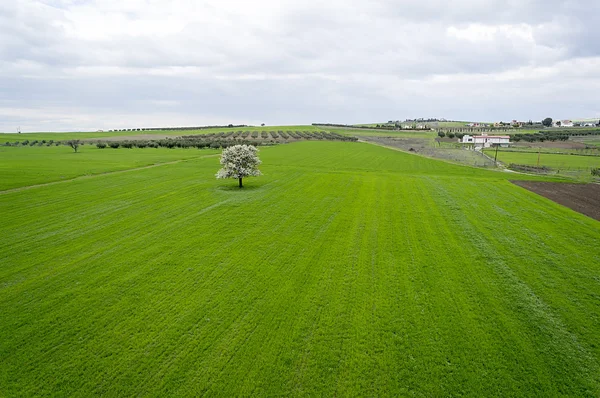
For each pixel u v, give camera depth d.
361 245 18.53
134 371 9.56
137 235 20.06
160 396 8.74
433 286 14.10
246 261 16.48
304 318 11.91
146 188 33.72
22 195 30.12
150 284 14.27
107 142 114.50
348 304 12.77
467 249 17.94
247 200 28.70
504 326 11.52
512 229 21.17
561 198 29.75
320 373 9.49
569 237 19.73
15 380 9.27
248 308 12.50
